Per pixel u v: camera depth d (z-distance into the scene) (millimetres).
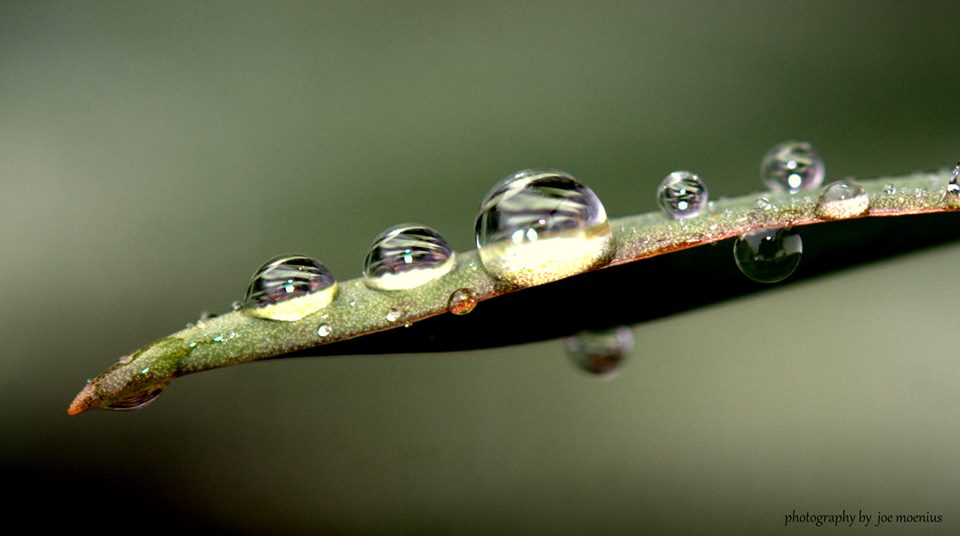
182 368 76
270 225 92
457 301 76
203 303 91
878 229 79
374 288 77
